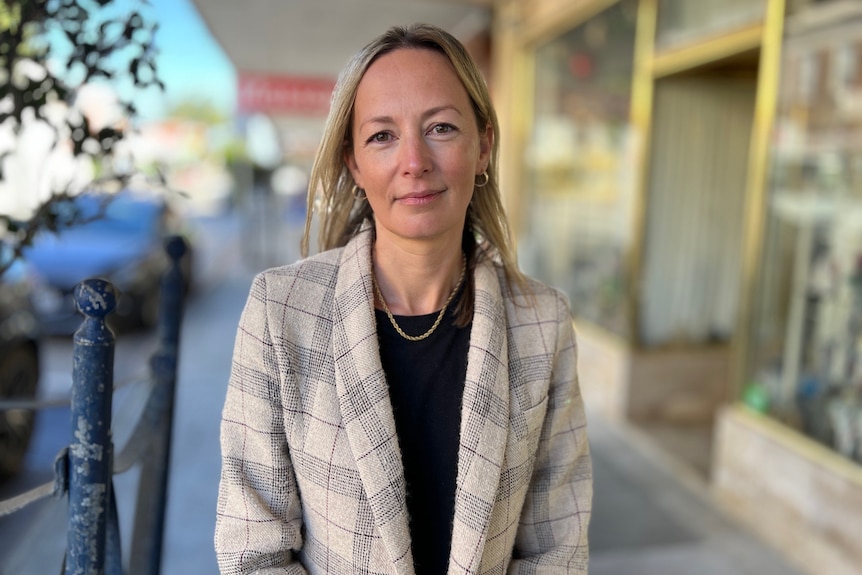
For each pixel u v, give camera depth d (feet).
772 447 10.53
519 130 21.36
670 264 15.55
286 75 39.04
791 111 10.85
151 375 6.58
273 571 3.57
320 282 3.78
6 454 12.02
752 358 11.49
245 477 3.61
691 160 15.35
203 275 34.96
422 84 3.53
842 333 10.13
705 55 12.82
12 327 12.47
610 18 16.30
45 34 5.64
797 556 9.93
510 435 3.74
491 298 3.89
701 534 10.60
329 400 3.56
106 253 21.45
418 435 3.75
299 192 55.72
